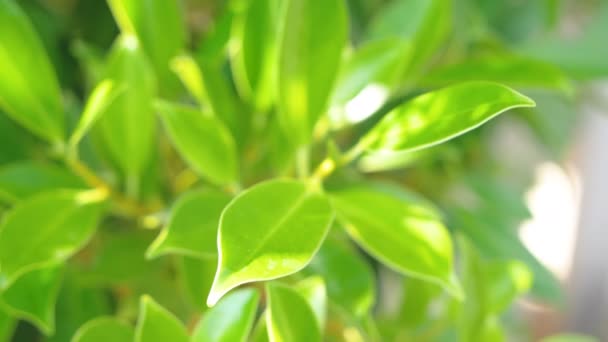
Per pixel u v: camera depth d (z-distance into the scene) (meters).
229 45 0.45
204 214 0.35
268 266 0.30
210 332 0.34
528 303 0.98
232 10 0.45
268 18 0.41
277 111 0.39
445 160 0.54
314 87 0.37
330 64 0.36
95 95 0.37
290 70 0.36
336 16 0.36
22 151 0.46
